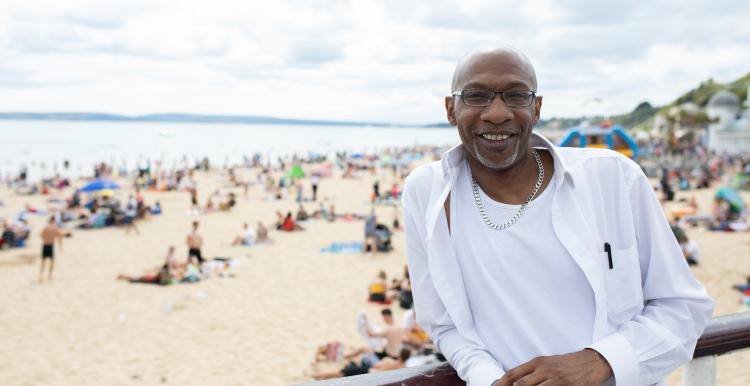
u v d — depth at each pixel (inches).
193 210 1072.8
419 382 52.8
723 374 276.2
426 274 55.3
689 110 2928.2
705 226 808.3
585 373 45.4
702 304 50.2
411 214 55.6
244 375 331.0
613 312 50.3
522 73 50.6
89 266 617.9
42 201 1269.7
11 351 367.6
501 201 52.2
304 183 1720.0
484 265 51.6
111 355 360.8
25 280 553.0
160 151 4424.2
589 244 48.8
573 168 51.0
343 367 336.8
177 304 469.4
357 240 775.1
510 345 51.3
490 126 49.8
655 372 47.8
